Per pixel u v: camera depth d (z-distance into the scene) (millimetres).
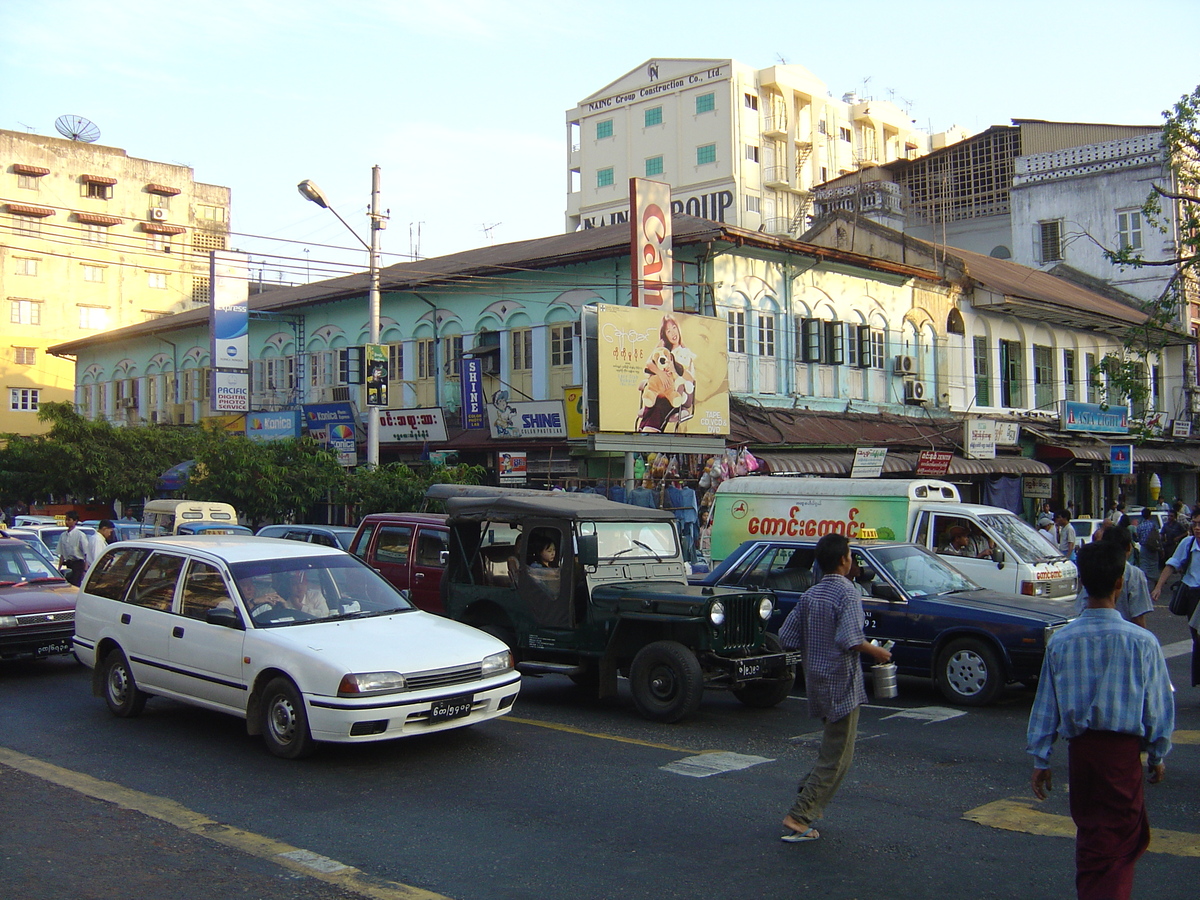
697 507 21297
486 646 8289
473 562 10766
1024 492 29297
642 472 22781
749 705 10062
